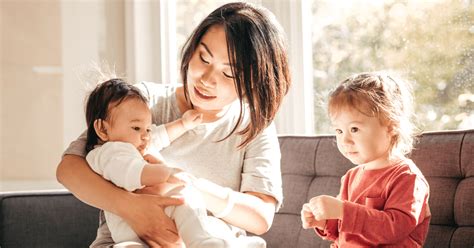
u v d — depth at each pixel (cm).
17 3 295
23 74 295
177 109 179
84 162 163
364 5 255
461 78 225
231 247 143
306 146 225
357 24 257
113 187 154
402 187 156
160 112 179
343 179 178
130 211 149
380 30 250
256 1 280
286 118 275
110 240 164
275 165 175
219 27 162
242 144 171
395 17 245
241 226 162
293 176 225
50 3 297
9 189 292
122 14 300
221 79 162
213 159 173
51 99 295
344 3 261
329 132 267
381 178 162
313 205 158
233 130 170
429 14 234
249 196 164
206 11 294
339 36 263
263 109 167
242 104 180
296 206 219
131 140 163
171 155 173
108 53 299
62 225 220
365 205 162
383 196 160
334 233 167
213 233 146
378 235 152
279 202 173
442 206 180
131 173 152
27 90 295
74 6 298
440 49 231
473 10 222
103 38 300
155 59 295
